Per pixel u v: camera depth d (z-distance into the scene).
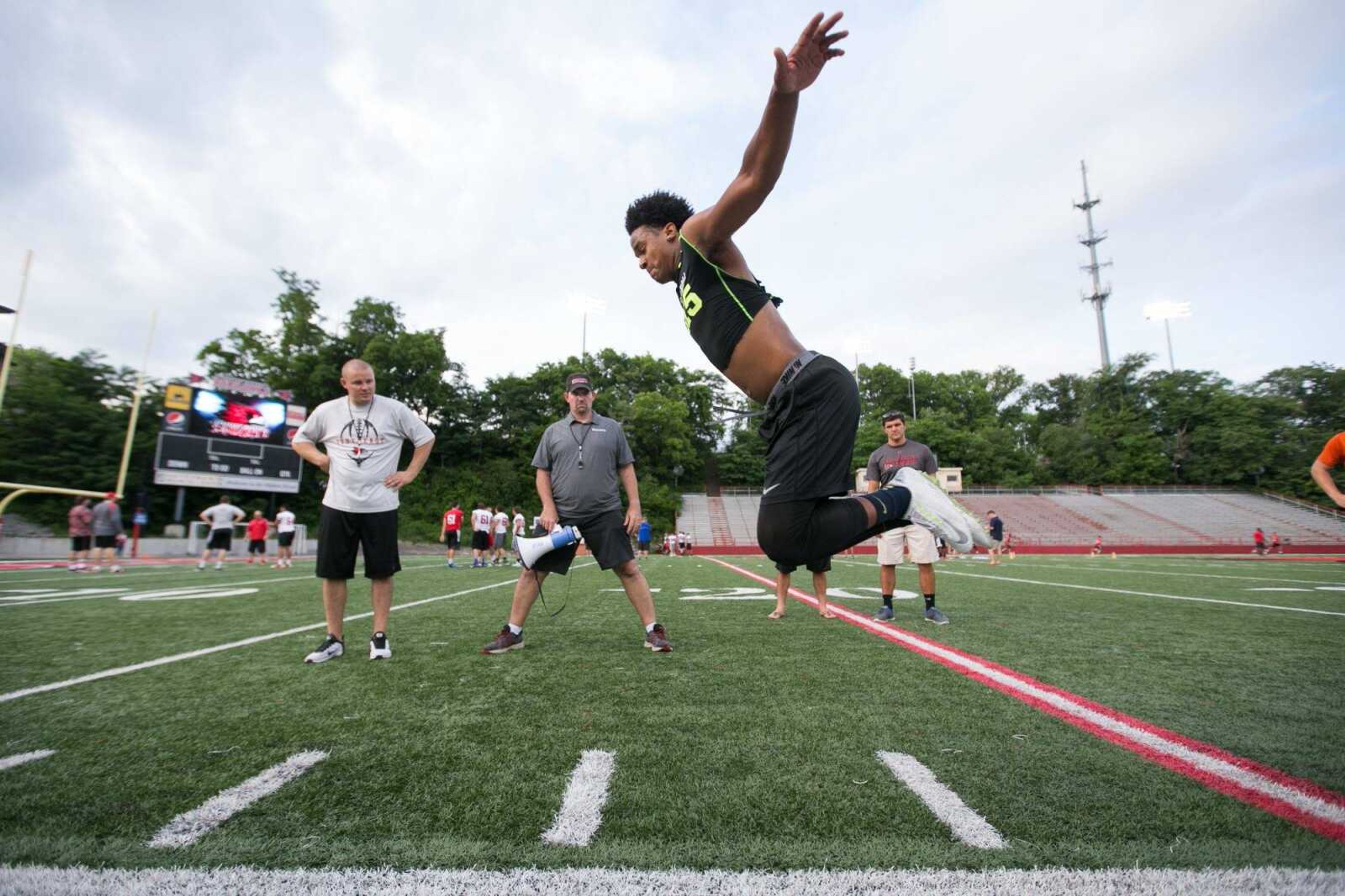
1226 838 1.47
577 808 1.61
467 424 44.34
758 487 51.59
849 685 2.96
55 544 20.11
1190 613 5.80
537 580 3.96
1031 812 1.60
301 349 37.56
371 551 3.68
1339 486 26.31
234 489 23.33
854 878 1.28
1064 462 55.81
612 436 4.00
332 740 2.16
